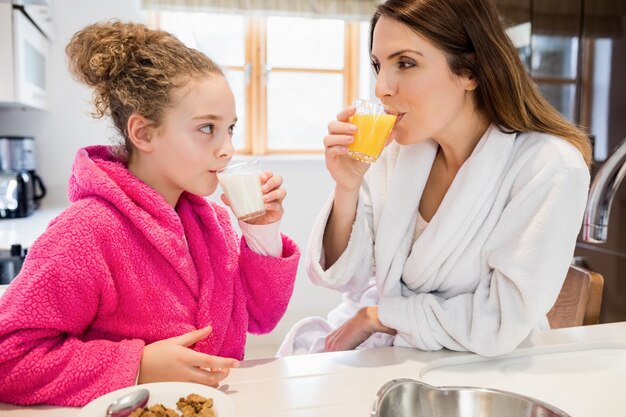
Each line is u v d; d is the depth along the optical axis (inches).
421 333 38.6
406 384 30.4
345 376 33.7
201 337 33.1
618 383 34.5
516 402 29.7
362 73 144.0
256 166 38.4
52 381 29.8
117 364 30.4
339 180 43.1
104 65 35.1
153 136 35.8
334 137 41.1
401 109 41.8
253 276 41.3
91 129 120.3
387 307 40.5
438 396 30.5
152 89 34.7
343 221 45.2
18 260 69.2
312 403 30.0
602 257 73.6
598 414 30.5
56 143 119.3
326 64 144.1
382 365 35.7
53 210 110.2
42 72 108.6
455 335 38.0
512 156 42.3
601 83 72.8
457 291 43.5
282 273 41.1
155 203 35.8
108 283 33.2
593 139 75.0
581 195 38.9
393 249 45.5
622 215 69.8
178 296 36.7
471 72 41.3
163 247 35.3
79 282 31.8
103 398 27.2
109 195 34.5
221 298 38.8
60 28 117.3
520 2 87.9
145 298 35.1
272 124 142.7
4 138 101.6
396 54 40.5
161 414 25.6
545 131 42.8
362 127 40.6
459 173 42.5
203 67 36.4
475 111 43.9
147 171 37.5
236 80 137.6
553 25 81.1
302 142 145.3
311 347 51.9
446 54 40.2
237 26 136.1
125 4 121.8
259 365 35.4
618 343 39.9
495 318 38.3
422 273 43.9
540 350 38.9
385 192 47.9
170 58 35.4
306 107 144.1
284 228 136.6
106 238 33.7
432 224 43.4
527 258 37.8
